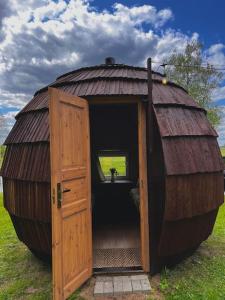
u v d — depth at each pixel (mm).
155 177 4215
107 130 7703
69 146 3676
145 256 4227
